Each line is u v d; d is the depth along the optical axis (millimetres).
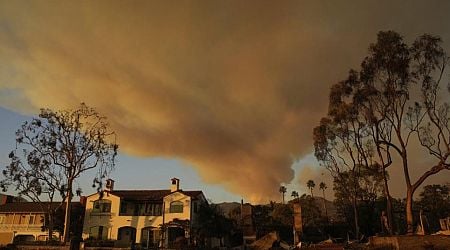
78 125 49906
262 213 75875
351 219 57844
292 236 61719
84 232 55844
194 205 56469
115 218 56094
